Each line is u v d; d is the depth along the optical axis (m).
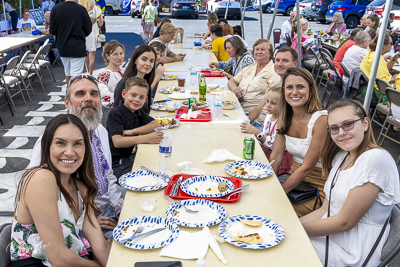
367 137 2.16
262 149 3.39
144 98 3.33
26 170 1.86
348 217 2.08
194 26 17.83
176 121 3.63
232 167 2.67
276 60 4.39
